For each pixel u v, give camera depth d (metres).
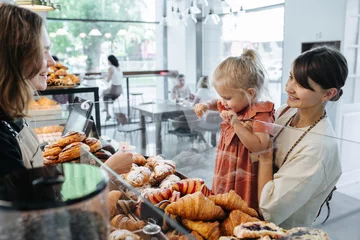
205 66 6.94
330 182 0.98
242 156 1.11
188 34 7.00
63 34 6.39
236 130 1.13
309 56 1.02
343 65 1.03
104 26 6.84
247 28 5.62
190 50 7.05
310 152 0.99
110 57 6.01
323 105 1.10
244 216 0.84
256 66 1.19
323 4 3.57
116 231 0.69
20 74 0.76
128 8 6.96
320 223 0.89
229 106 1.21
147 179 1.08
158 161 1.25
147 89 7.25
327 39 3.58
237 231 0.78
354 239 0.80
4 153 0.73
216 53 6.57
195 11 5.18
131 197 0.77
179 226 0.73
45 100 1.99
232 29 5.55
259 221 0.83
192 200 0.80
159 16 7.27
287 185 0.96
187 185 0.94
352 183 1.01
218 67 1.21
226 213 0.85
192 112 1.61
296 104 1.07
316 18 3.68
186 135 1.52
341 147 1.00
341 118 3.37
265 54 5.30
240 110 1.21
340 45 3.43
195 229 0.78
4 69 0.73
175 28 7.25
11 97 0.76
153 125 1.83
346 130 3.43
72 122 1.81
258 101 1.20
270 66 5.13
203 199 0.81
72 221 0.43
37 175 0.50
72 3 6.42
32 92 0.83
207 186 1.00
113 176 0.80
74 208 0.44
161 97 6.71
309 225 0.89
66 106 1.95
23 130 0.94
